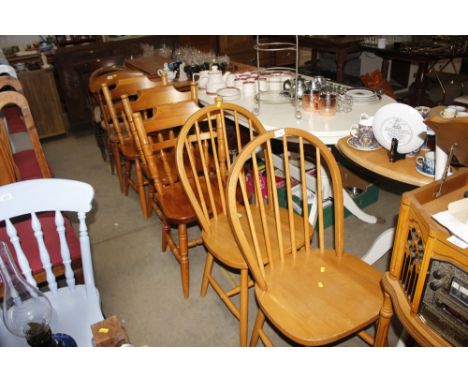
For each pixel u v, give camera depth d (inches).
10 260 40.6
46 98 153.2
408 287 39.2
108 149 121.9
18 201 44.2
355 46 148.6
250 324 67.3
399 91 180.7
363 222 93.0
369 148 56.8
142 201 97.3
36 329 39.5
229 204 43.6
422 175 49.2
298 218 61.4
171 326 67.8
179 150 55.1
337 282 49.3
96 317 48.4
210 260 68.2
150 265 83.0
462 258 31.5
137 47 163.8
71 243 59.7
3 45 162.1
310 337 42.4
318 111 72.9
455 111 47.6
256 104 80.5
